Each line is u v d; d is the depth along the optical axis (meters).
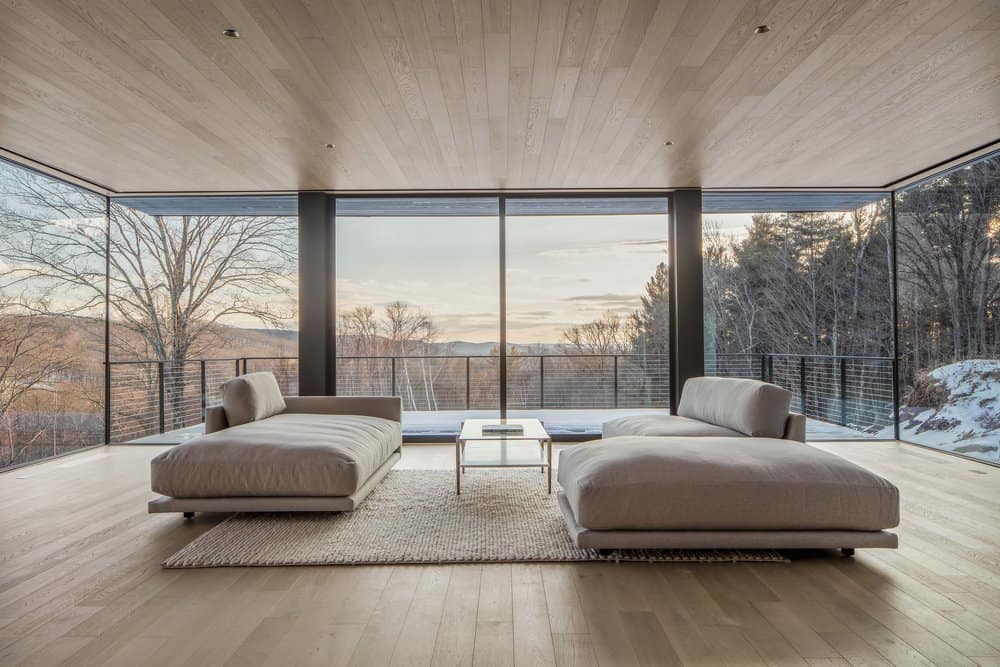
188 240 7.64
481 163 4.39
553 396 6.71
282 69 2.83
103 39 2.54
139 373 6.22
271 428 3.34
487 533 2.77
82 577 2.28
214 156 4.18
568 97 3.18
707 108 3.35
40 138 3.80
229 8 2.29
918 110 3.39
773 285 5.91
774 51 2.67
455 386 6.88
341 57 2.71
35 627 1.86
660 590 2.14
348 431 3.46
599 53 2.69
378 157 4.23
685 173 4.68
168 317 7.58
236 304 7.75
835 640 1.76
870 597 2.07
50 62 2.75
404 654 1.69
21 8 2.28
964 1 2.27
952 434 4.68
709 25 2.44
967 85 3.05
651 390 6.60
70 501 3.39
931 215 4.89
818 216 5.79
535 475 4.02
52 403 4.94
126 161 4.29
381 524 2.91
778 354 5.80
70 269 5.12
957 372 4.62
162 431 6.38
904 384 5.23
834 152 4.17
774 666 1.61
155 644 1.75
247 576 2.29
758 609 1.97
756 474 2.40
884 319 5.42
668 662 1.63
